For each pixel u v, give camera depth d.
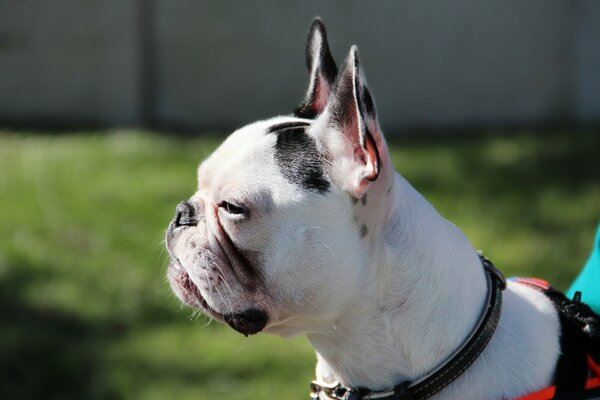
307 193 3.13
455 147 11.41
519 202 9.33
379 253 3.18
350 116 3.07
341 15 12.84
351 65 3.03
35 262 8.14
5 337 6.87
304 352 6.57
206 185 3.41
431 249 3.20
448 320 3.16
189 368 6.48
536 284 3.56
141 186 9.87
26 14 13.46
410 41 12.81
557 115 12.73
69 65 13.45
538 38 12.61
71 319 7.22
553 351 3.24
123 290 7.62
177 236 3.37
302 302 3.19
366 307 3.20
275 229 3.15
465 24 12.70
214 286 3.24
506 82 12.77
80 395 6.18
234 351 6.62
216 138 12.27
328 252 3.13
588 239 8.38
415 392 3.18
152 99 13.41
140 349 6.73
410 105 12.93
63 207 9.37
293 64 12.98
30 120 13.59
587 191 9.67
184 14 13.14
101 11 13.20
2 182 10.16
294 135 3.21
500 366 3.16
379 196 3.15
